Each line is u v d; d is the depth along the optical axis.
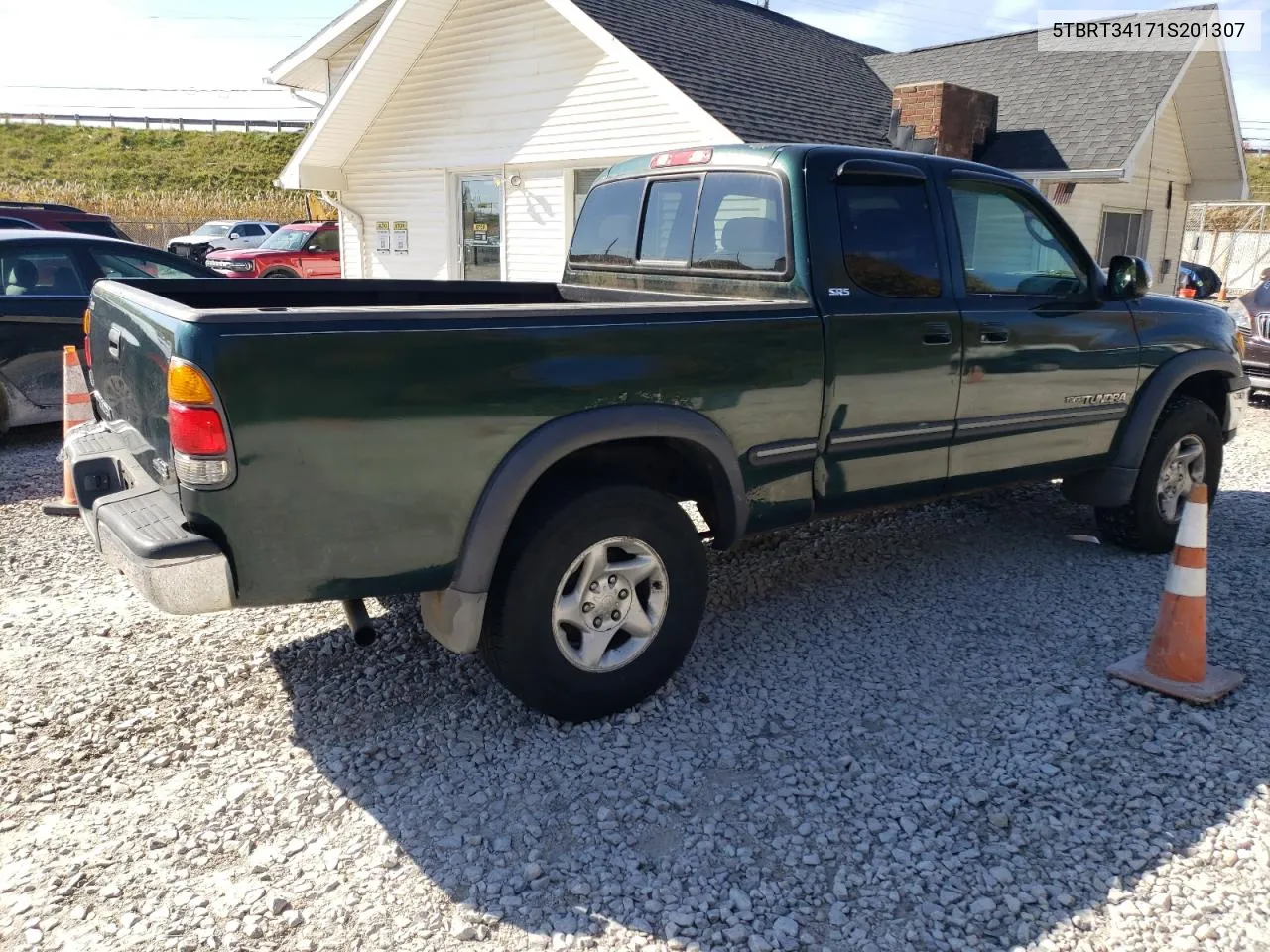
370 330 2.77
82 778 3.10
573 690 3.35
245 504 2.68
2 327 7.43
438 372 2.88
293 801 3.00
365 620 3.20
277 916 2.51
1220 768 3.18
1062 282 4.63
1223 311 5.54
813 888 2.63
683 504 6.22
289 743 3.33
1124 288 4.70
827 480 3.88
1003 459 4.49
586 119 11.99
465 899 2.58
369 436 2.80
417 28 13.08
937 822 2.90
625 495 3.30
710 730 3.42
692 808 2.98
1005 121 13.10
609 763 3.22
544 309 3.06
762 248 3.93
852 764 3.20
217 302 4.28
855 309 3.81
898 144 11.38
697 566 3.55
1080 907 2.55
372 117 14.69
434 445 2.91
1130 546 5.29
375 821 2.90
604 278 4.91
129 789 3.05
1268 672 3.86
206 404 2.59
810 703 3.62
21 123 54.41
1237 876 2.66
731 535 3.66
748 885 2.64
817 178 3.82
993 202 4.39
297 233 20.52
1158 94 12.29
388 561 2.93
